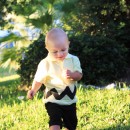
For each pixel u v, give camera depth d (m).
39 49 11.14
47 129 6.72
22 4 14.82
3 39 15.36
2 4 13.76
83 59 10.91
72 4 14.00
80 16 13.46
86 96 8.40
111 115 7.02
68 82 5.30
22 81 11.49
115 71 11.16
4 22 13.97
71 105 5.38
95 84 10.86
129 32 13.20
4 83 15.18
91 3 13.30
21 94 10.42
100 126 6.58
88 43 11.11
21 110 8.05
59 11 14.38
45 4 14.92
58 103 5.31
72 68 5.28
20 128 6.89
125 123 6.65
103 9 13.22
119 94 8.27
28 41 15.47
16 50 15.16
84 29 13.28
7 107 8.40
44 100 5.43
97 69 10.90
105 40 11.31
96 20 13.13
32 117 7.37
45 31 14.83
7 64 15.34
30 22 15.09
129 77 11.52
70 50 11.00
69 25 13.54
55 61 5.27
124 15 13.37
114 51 11.28
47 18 14.95
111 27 12.92
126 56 12.38
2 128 7.02
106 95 8.27
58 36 5.13
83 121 6.89
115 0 13.23
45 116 7.30
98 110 7.42
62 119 5.80
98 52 11.01
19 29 15.47
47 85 5.38
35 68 11.11
